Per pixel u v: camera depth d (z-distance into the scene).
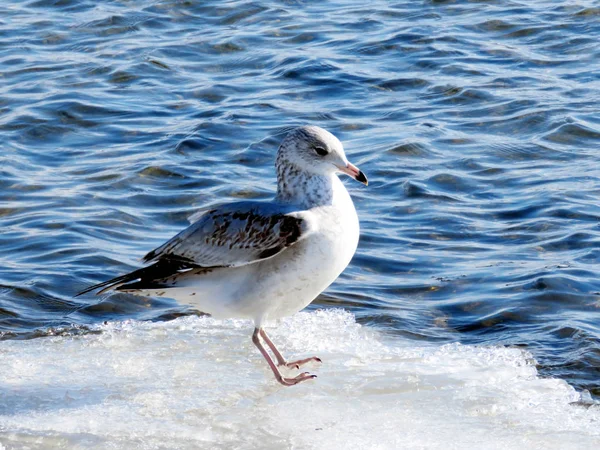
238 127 19.28
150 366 11.52
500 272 13.73
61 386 11.02
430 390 10.80
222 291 10.91
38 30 25.33
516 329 12.34
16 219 15.73
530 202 15.85
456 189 16.55
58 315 13.00
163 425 10.16
